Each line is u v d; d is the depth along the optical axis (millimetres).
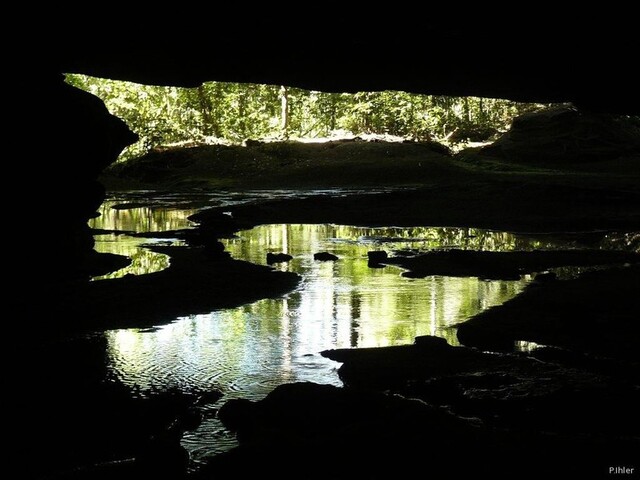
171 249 18078
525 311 10797
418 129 51062
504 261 15680
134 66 15180
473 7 11414
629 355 8578
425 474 5535
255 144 47750
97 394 7797
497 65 14625
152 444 6254
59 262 15070
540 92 16891
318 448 5945
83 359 8977
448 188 28609
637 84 15273
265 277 14031
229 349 9367
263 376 8328
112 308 11461
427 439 6074
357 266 15828
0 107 13031
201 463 6098
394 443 6004
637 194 26344
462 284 13523
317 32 12836
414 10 11664
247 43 13523
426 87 16844
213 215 25844
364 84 16672
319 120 52469
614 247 18391
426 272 14828
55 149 14477
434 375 8047
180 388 7977
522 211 25156
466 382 7727
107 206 31922
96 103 16094
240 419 6871
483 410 6973
